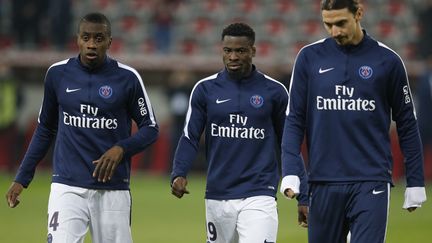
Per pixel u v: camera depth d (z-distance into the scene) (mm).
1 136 71812
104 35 23922
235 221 24766
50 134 24938
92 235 24125
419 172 22109
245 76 25000
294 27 85188
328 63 21969
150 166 71750
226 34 24766
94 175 23281
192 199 55375
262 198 24453
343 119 21828
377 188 21578
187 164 24828
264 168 24703
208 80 25234
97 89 23984
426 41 72812
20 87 72562
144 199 55000
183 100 65438
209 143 25125
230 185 24688
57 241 23297
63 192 23719
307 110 22297
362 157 21750
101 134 24000
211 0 86000
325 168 21891
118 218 23984
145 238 39438
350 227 21922
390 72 21828
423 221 45281
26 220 45219
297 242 38062
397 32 85375
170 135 67500
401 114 22156
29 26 79000
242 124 24766
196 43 83500
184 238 39594
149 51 83500
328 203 21906
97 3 85812
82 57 24047
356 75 21781
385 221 21625
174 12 83938
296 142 22203
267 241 24125
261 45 84188
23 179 24641
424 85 63031
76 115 24000
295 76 22359
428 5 73125
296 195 21891
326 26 21609
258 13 85688
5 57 74375
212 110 24922
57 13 77625
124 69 24281
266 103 24859
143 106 24422
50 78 24328
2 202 52250
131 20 85188
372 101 21781
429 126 63250
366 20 85938
